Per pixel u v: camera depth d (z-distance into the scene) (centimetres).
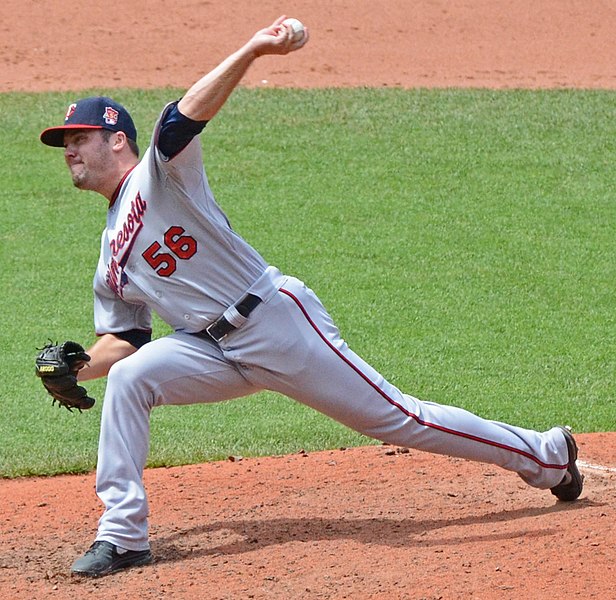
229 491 1891
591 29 6988
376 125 5247
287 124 5250
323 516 1709
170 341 1511
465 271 3784
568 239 4078
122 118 1520
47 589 1401
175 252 1465
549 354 3111
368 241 4034
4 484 2141
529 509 1683
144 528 1484
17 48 6356
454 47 6631
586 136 5138
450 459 2033
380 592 1303
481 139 5091
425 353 3102
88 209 4331
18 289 3591
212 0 7225
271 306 1484
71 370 1504
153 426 2592
